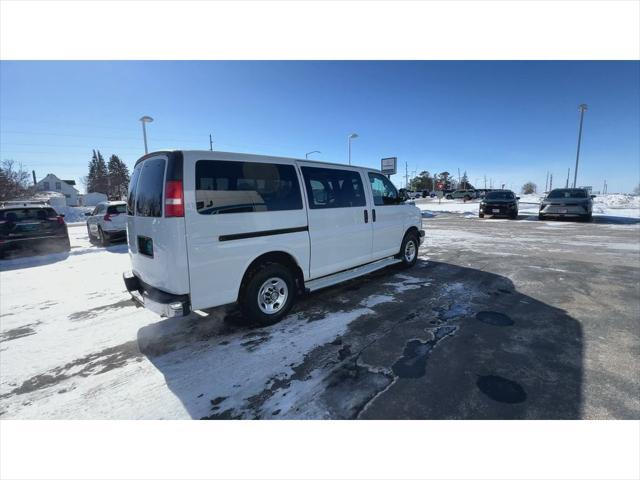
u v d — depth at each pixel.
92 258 8.02
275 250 3.59
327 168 4.33
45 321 3.96
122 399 2.43
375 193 5.23
